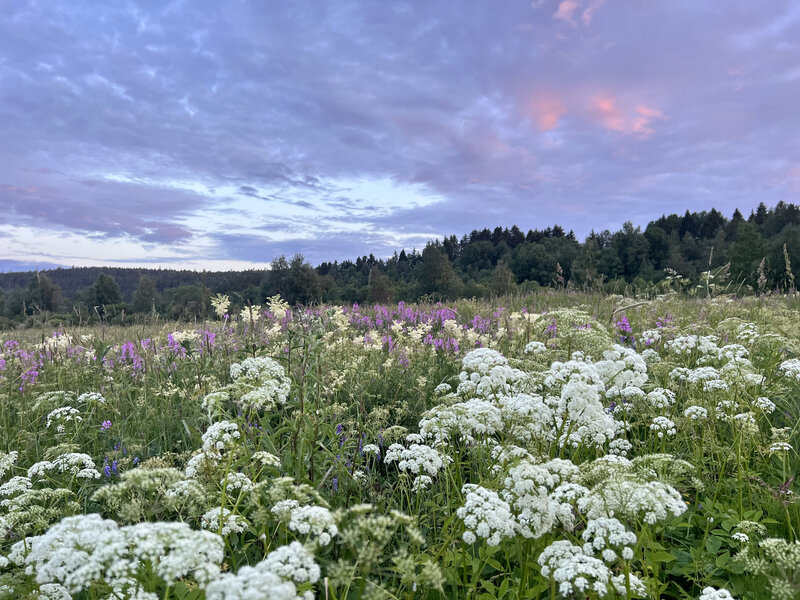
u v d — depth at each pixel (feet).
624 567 7.62
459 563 9.91
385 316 39.58
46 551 6.83
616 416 15.93
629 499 8.10
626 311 33.22
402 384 19.84
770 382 18.02
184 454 13.65
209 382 19.44
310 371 13.70
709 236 459.32
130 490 10.08
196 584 8.32
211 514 9.13
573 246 351.25
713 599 7.70
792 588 8.30
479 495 8.57
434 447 12.08
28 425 17.69
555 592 8.54
